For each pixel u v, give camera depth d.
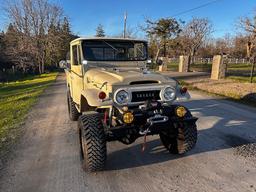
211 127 7.31
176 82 4.99
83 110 5.78
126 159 5.35
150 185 4.34
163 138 5.76
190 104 10.59
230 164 5.03
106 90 4.71
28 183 4.49
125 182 4.46
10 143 6.44
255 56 24.48
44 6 42.69
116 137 4.60
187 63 29.48
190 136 5.04
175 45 43.88
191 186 4.28
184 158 5.33
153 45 42.12
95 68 6.10
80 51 6.13
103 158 4.55
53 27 44.38
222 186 4.27
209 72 27.66
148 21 41.47
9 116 9.48
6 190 4.28
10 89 21.22
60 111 10.02
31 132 7.32
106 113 4.80
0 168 5.05
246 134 6.67
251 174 4.64
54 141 6.52
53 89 17.33
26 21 41.97
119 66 6.31
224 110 9.38
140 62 6.52
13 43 42.72
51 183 4.48
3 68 43.34
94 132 4.50
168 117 4.72
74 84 7.03
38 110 10.38
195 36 45.28
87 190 4.25
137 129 4.56
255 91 12.73
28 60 41.75
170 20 41.03
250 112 9.03
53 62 48.41
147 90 4.73
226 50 60.44
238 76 21.12
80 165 5.12
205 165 5.01
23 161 5.36
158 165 5.06
